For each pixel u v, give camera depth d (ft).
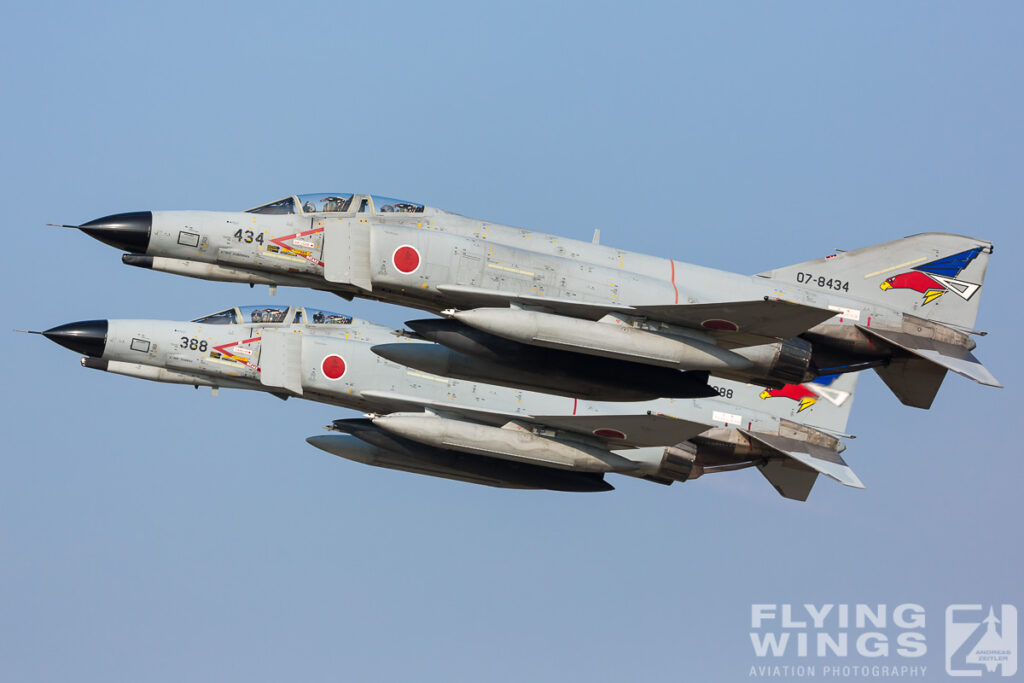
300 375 339.36
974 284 351.67
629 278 306.76
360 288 303.48
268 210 311.68
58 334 336.90
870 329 343.05
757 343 294.46
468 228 313.94
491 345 301.63
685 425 313.12
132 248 303.07
